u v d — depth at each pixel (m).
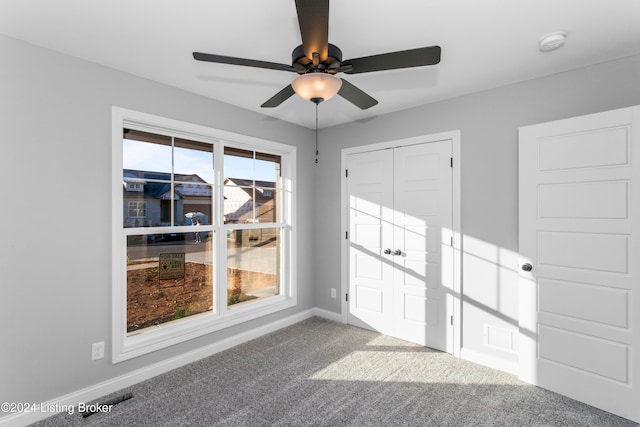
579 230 2.22
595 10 1.70
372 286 3.55
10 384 1.93
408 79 2.57
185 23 1.82
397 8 1.67
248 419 2.03
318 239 4.06
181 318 2.84
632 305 2.01
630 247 2.03
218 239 3.09
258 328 3.39
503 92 2.69
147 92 2.54
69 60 2.16
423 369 2.68
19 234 1.96
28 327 1.99
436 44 2.04
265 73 2.46
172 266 2.79
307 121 3.71
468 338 2.87
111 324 2.34
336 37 1.95
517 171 2.62
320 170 4.04
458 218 2.93
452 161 2.97
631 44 2.04
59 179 2.11
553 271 2.33
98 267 2.29
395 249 3.36
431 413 2.09
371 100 2.02
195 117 2.84
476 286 2.83
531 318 2.44
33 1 1.61
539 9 1.69
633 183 2.02
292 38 1.99
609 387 2.09
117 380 2.36
